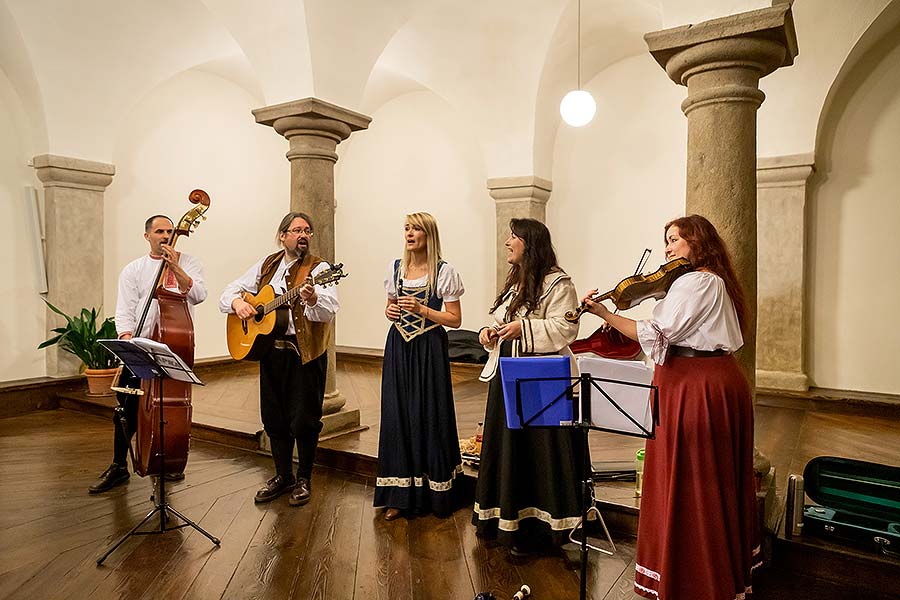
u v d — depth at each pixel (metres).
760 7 3.13
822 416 5.75
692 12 3.30
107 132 6.71
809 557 3.03
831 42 5.67
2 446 5.10
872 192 6.02
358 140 9.34
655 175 7.10
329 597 2.79
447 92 7.30
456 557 3.16
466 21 6.39
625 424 2.68
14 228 6.45
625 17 6.23
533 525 3.20
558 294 3.17
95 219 6.75
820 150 6.19
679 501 2.52
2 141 6.34
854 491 3.13
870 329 6.10
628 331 2.65
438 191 8.70
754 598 2.83
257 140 8.80
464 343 7.95
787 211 6.16
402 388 3.63
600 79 7.36
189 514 3.71
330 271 3.54
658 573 2.60
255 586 2.88
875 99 5.96
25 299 6.55
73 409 6.34
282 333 3.71
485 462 3.26
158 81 6.82
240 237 8.65
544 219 7.71
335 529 3.49
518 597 2.75
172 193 7.87
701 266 2.63
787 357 6.25
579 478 3.16
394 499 3.60
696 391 2.53
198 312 8.23
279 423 3.91
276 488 3.94
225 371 8.08
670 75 3.49
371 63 5.30
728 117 3.22
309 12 4.67
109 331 6.36
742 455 2.60
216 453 4.94
